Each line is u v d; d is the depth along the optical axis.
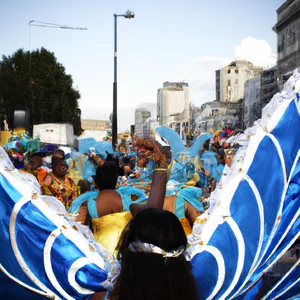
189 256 1.79
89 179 7.87
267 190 1.89
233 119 27.86
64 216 1.81
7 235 1.69
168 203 3.36
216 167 7.44
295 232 1.91
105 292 1.74
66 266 1.70
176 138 3.62
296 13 16.89
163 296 1.53
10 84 43.38
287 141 1.93
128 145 12.68
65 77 47.28
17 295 1.76
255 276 1.90
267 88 21.52
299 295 2.03
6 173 1.73
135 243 1.58
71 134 23.56
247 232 1.83
